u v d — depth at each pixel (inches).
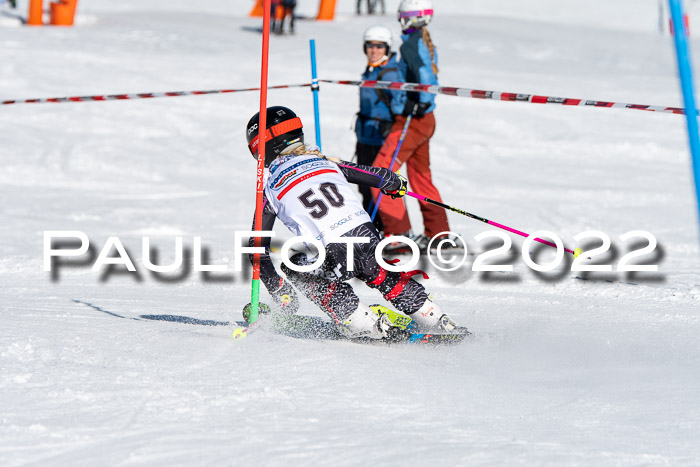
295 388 276.7
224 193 969.5
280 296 375.6
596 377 306.2
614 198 975.0
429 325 373.4
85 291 509.0
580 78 1795.0
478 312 454.9
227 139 1240.8
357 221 360.5
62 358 310.5
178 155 1146.7
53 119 1277.1
